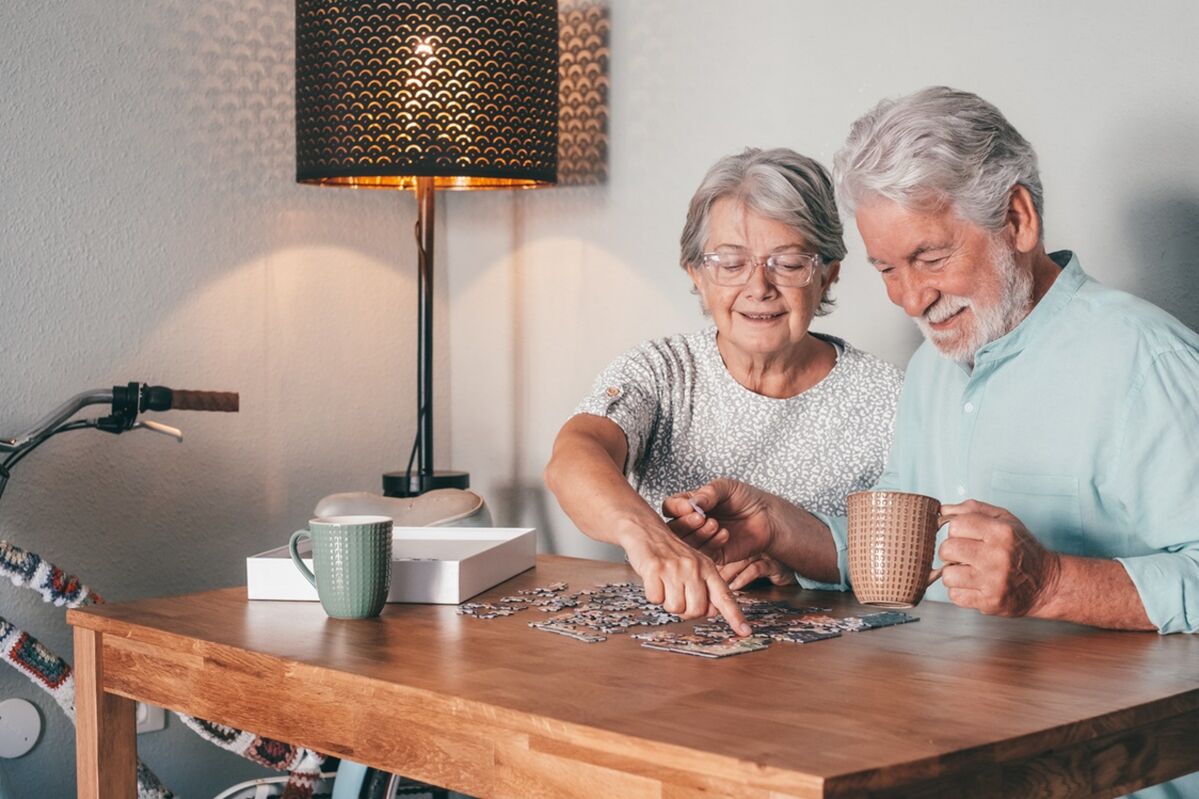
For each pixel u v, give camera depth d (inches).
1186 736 46.8
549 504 115.6
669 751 38.8
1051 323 63.1
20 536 93.4
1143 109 78.9
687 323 104.0
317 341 111.8
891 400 78.4
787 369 78.0
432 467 106.3
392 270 117.4
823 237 71.7
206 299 103.7
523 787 43.4
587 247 111.3
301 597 64.9
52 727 94.9
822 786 35.2
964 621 59.2
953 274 59.8
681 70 103.7
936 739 39.3
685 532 63.3
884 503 54.7
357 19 94.0
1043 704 43.8
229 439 105.4
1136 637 55.3
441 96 94.1
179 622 59.6
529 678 47.8
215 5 103.3
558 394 114.4
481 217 119.6
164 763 101.3
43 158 93.4
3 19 91.1
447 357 123.0
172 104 100.7
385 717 47.9
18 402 92.9
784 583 69.6
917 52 89.4
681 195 104.0
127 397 85.4
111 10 96.7
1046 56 83.1
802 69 95.7
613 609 61.5
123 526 98.8
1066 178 82.7
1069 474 62.1
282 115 108.6
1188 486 57.7
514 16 96.1
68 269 95.1
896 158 58.0
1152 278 79.1
